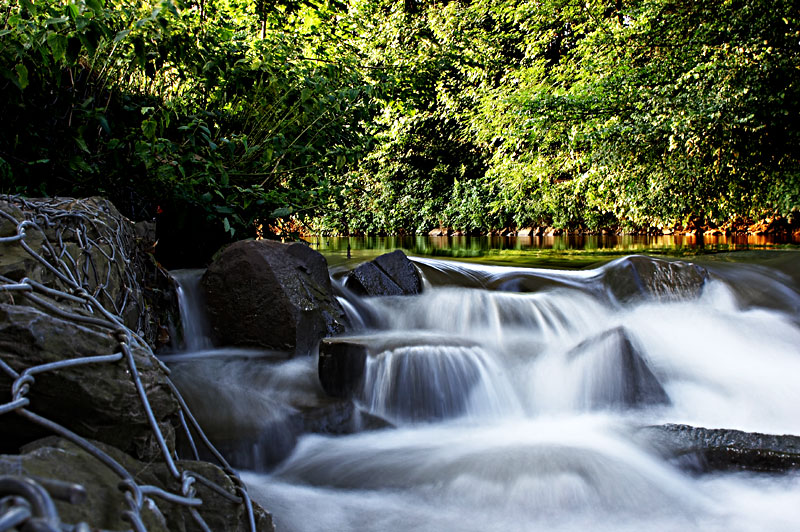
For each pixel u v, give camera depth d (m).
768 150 10.88
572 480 2.64
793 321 4.71
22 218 1.98
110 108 4.70
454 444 3.10
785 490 2.65
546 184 14.16
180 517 1.26
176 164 4.46
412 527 2.33
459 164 20.06
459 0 16.72
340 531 2.27
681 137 10.05
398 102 7.34
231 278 4.05
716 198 11.62
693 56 11.04
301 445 2.98
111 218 2.93
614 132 10.99
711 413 3.60
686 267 5.17
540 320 4.72
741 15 10.39
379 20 13.04
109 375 1.33
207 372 3.39
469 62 8.04
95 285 2.35
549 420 3.52
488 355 3.88
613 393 3.64
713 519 2.46
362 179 17.86
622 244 11.21
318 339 4.10
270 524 1.59
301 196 5.75
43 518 0.57
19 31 3.31
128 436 1.35
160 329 3.73
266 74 5.25
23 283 1.31
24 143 3.92
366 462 2.84
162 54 4.46
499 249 10.91
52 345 1.26
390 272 5.23
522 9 14.45
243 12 6.34
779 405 3.68
